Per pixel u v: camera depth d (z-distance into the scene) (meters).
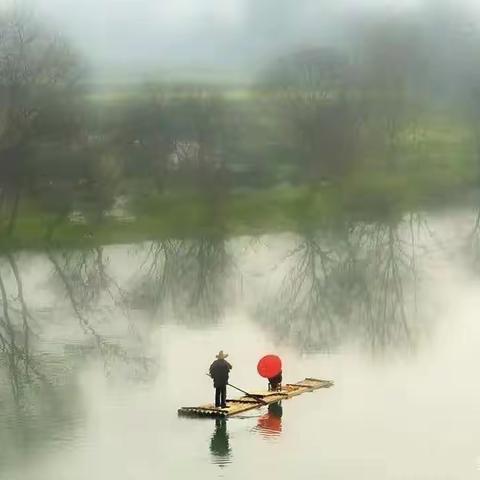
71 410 58.72
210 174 157.00
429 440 52.06
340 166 172.50
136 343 77.44
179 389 62.94
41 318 89.38
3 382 65.69
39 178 136.00
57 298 100.25
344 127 174.75
